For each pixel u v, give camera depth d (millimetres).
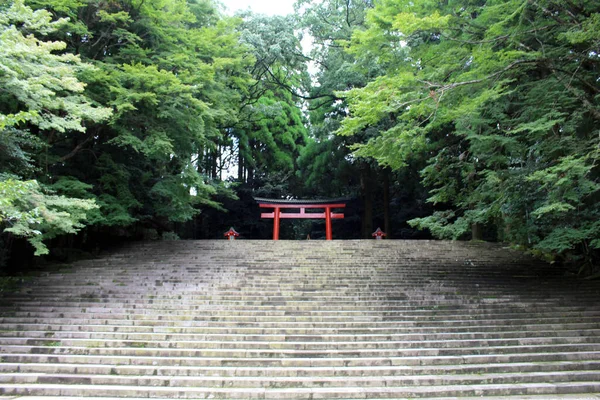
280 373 7215
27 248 14398
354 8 22656
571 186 9094
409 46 12703
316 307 10266
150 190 16484
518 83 11336
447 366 7488
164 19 14562
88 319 9414
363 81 20984
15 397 6391
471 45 10578
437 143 16312
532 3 9438
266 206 26406
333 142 24047
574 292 11773
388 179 25688
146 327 8992
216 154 29109
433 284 12359
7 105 11164
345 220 29906
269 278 12664
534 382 7066
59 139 13883
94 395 6516
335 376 7207
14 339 8352
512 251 16266
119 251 16016
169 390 6523
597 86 10180
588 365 7645
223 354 7906
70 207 10336
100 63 12539
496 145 11508
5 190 6438
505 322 9594
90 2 13102
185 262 14414
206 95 15062
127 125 13867
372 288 11883
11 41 7793
